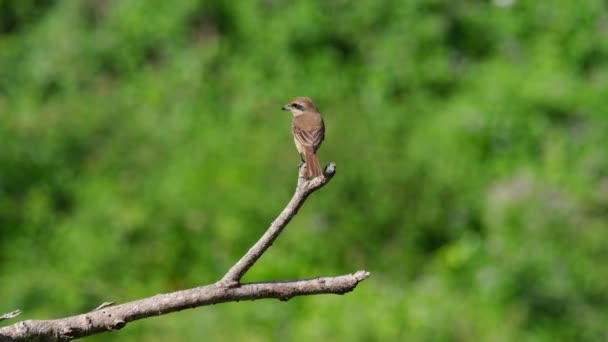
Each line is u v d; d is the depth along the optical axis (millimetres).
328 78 19828
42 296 13609
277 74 20078
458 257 14547
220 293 3775
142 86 20062
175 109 19281
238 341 12070
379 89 19641
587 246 14469
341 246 14992
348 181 15516
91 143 17016
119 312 3760
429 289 13906
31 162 16281
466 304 13336
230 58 20625
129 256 14414
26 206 15414
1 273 14516
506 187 16656
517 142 18141
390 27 20828
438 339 12352
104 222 14742
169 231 14695
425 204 15516
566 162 17531
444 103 19609
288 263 14602
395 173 15695
